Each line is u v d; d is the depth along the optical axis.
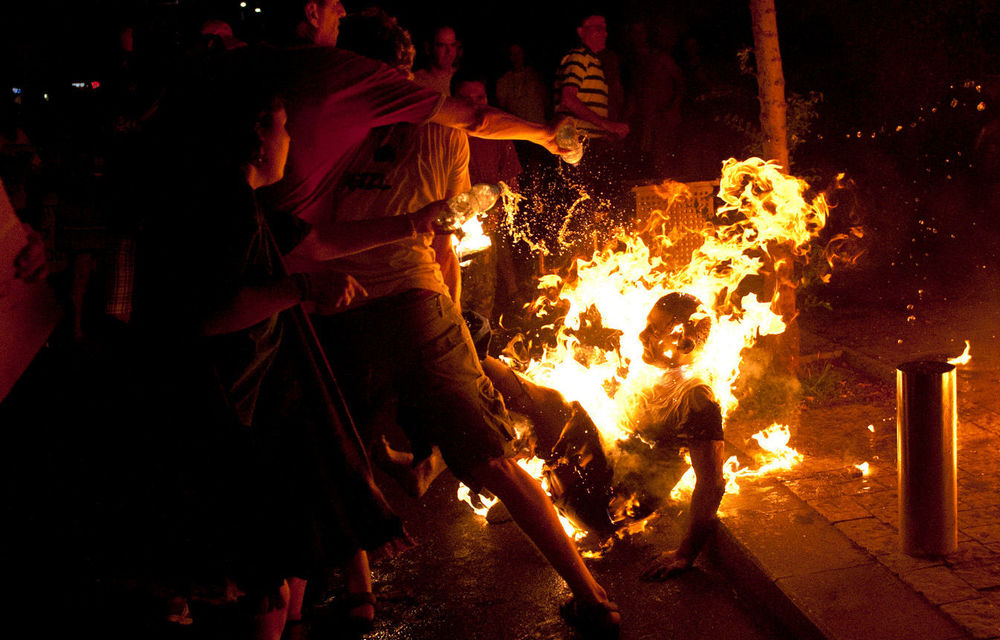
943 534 3.72
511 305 8.10
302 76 3.43
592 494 4.34
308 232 3.26
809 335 6.73
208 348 2.96
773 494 4.40
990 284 7.63
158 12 7.26
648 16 11.28
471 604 4.07
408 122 3.69
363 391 3.78
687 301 4.14
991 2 9.01
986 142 8.71
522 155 10.97
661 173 9.70
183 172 3.08
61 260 6.58
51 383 6.29
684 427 4.09
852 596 3.55
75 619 4.00
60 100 7.02
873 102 9.54
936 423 3.64
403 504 5.07
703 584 4.09
